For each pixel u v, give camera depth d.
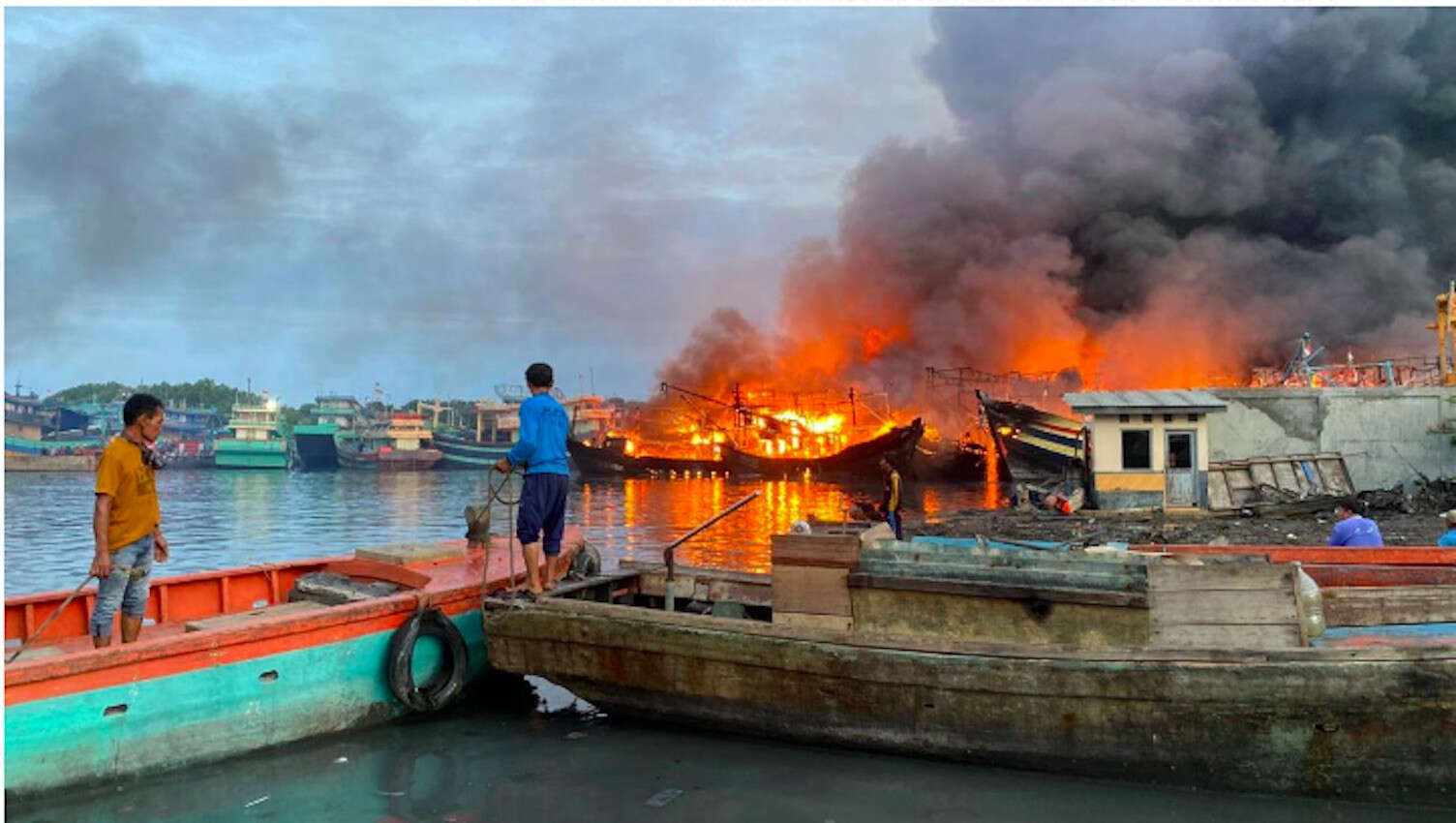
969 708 6.08
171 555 22.97
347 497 55.00
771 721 6.64
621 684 7.12
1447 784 5.34
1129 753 5.79
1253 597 5.93
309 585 8.38
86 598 7.49
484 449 112.50
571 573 8.98
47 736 5.54
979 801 5.61
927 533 18.67
